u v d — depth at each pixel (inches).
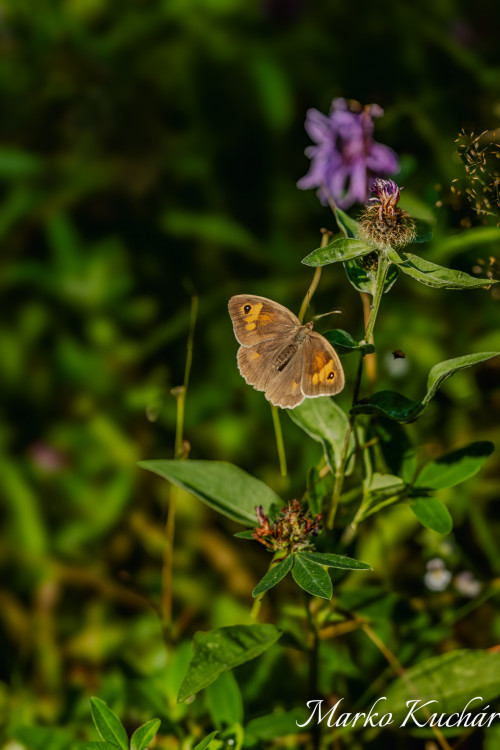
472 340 47.5
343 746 42.2
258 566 46.1
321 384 40.1
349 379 47.0
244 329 40.9
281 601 45.3
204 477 41.2
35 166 52.4
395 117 48.6
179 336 48.8
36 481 47.3
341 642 43.8
